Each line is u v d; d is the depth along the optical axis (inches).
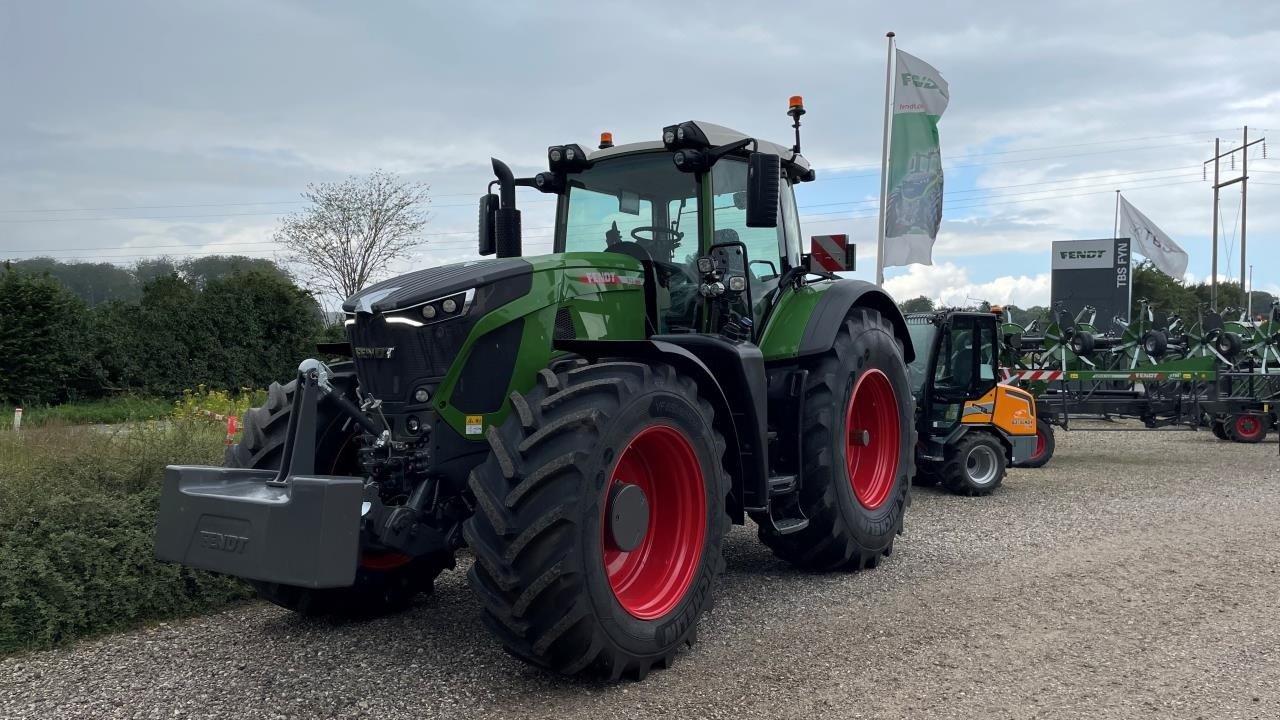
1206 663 145.9
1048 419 460.1
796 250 223.8
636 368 141.2
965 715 125.0
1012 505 305.4
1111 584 195.2
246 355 976.9
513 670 142.0
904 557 222.5
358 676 139.3
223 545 123.1
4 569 156.9
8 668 144.4
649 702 129.2
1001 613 173.6
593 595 128.4
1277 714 125.6
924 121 510.0
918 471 346.9
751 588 193.3
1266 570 207.5
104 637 160.9
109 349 913.5
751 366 170.4
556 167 199.9
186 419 297.6
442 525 143.4
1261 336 511.5
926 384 339.0
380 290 145.6
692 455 149.1
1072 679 138.7
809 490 195.0
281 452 153.2
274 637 159.8
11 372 848.9
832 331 197.5
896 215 516.4
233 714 124.5
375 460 141.7
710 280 172.9
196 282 1317.7
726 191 189.9
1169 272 869.8
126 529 174.6
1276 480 361.7
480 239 196.5
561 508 124.6
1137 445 514.3
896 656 149.1
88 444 238.5
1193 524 265.0
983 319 342.6
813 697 131.3
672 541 151.6
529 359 147.4
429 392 140.2
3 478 191.8
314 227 1176.8
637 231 190.9
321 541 116.3
